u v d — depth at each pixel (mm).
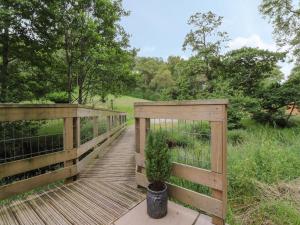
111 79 10312
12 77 6984
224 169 1978
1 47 6328
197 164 2586
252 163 3453
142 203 2518
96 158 4781
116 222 2133
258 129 8609
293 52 11992
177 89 10430
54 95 10109
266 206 2504
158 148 2230
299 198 2754
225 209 2014
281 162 3758
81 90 9852
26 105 2562
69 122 3221
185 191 2342
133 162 4398
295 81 10531
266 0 11750
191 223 2088
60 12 7164
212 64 10875
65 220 2184
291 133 7547
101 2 8203
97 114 5008
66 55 8359
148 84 41906
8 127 4773
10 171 2420
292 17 11633
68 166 3213
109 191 2865
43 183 2828
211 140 2059
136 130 2934
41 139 4875
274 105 10227
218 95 8992
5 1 5426
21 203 2535
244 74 10711
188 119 2217
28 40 6469
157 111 2533
